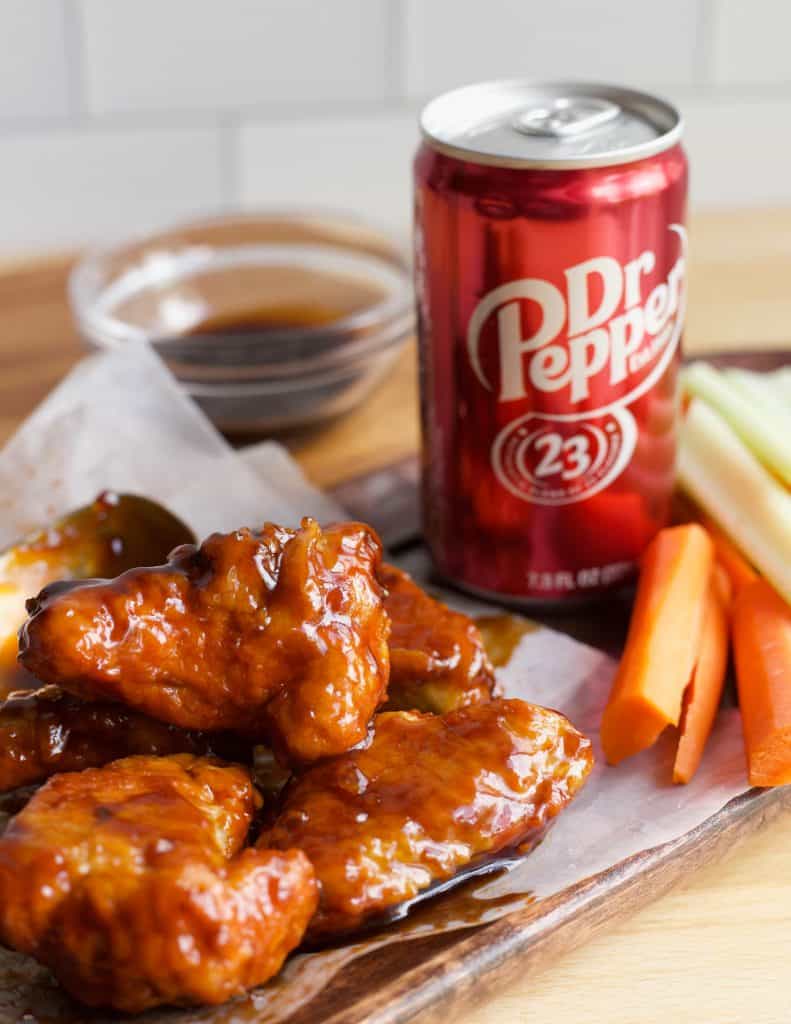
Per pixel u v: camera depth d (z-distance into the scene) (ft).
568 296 1.33
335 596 1.20
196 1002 1.10
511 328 1.35
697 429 1.50
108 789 1.14
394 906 1.15
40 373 1.82
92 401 1.53
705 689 1.33
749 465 1.46
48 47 2.23
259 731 1.21
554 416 1.37
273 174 2.40
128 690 1.18
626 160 1.30
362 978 1.13
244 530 1.19
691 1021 1.15
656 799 1.26
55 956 1.09
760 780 1.25
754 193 2.44
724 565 1.46
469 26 2.30
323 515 1.52
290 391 1.67
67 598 1.16
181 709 1.20
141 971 1.07
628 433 1.39
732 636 1.40
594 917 1.18
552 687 1.35
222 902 1.07
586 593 1.44
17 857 1.08
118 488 1.49
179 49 2.27
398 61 2.32
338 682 1.18
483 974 1.14
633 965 1.18
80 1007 1.13
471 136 1.35
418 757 1.19
